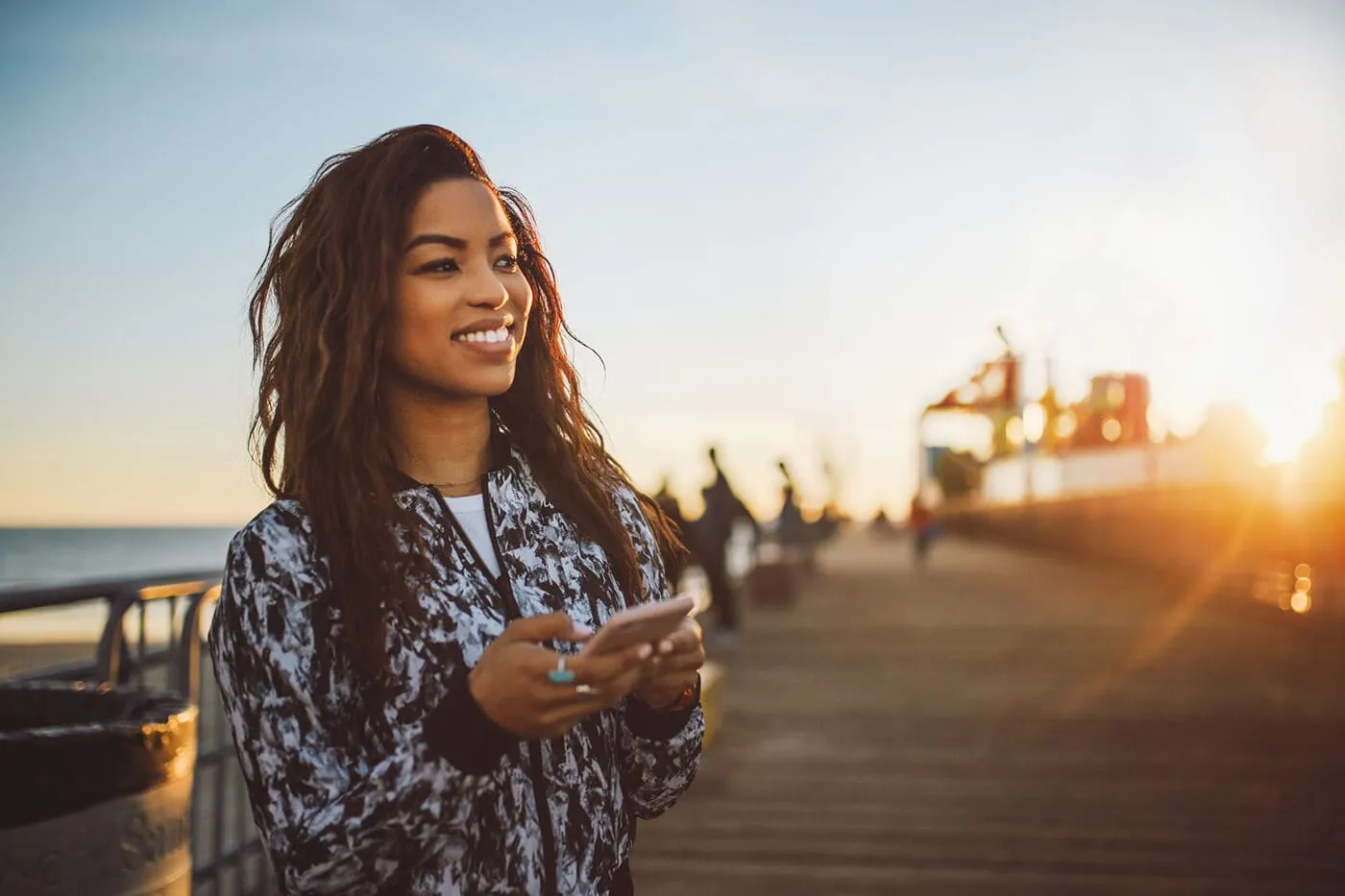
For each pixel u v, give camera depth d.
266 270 1.49
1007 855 4.68
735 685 9.32
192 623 3.16
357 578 1.24
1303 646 11.05
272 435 1.44
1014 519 35.41
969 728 7.34
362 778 1.18
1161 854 4.66
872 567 27.08
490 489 1.40
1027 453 32.62
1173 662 10.21
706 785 5.91
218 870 3.32
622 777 1.43
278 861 1.16
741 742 6.98
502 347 1.40
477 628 1.28
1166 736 7.01
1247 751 6.55
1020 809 5.38
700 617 13.50
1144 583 18.88
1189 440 16.56
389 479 1.33
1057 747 6.73
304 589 1.24
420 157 1.40
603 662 1.12
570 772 1.30
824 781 5.98
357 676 1.24
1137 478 19.75
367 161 1.40
